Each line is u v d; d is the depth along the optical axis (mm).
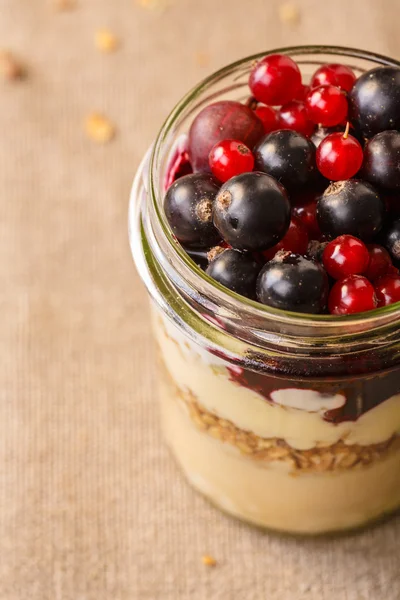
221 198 261
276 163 269
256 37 410
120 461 334
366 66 292
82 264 367
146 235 285
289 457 292
